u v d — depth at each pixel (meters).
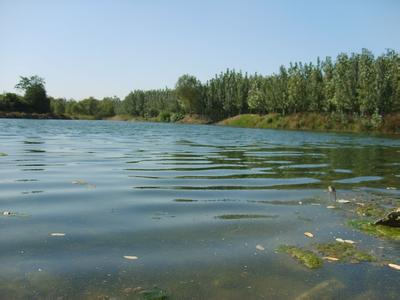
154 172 11.34
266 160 15.44
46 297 3.53
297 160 15.69
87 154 16.27
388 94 60.00
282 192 8.62
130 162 13.70
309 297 3.70
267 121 79.62
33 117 114.69
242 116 91.19
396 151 21.84
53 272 4.07
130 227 5.73
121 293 3.64
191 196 8.01
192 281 3.96
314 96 73.00
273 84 83.31
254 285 3.91
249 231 5.66
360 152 20.75
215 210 6.85
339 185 9.69
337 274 4.24
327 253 4.86
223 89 105.69
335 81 66.00
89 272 4.09
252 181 10.06
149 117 141.25
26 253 4.57
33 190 8.28
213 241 5.20
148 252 4.73
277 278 4.09
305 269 4.35
